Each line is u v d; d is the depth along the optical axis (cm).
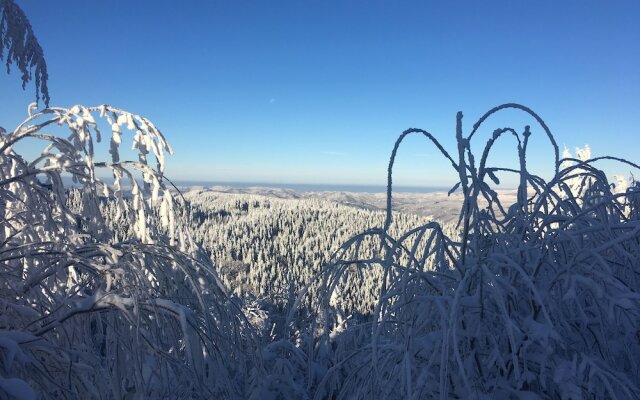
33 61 296
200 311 268
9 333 189
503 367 171
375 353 166
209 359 228
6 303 215
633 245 205
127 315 198
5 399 154
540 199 197
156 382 237
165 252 248
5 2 280
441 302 165
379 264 207
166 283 280
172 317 221
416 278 187
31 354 194
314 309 246
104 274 230
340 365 219
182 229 346
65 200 298
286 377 272
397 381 182
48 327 212
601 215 192
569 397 165
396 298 210
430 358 167
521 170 190
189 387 230
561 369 160
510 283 187
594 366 158
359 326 223
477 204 185
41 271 232
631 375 187
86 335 229
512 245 200
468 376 175
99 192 330
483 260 179
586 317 178
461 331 178
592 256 192
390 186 185
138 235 330
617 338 195
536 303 183
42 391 211
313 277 222
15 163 330
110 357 220
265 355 282
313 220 14150
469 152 181
